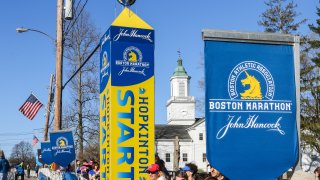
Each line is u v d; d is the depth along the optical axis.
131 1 8.62
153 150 8.31
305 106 32.50
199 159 80.62
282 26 39.38
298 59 6.39
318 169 8.05
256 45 6.29
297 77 6.38
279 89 6.30
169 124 91.06
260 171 6.12
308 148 33.12
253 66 6.25
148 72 8.45
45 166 27.27
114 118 8.20
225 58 6.18
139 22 8.56
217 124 6.06
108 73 8.40
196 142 81.19
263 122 6.21
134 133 8.26
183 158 80.69
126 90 8.30
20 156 108.12
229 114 6.10
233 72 6.18
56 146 16.75
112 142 8.14
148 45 8.52
